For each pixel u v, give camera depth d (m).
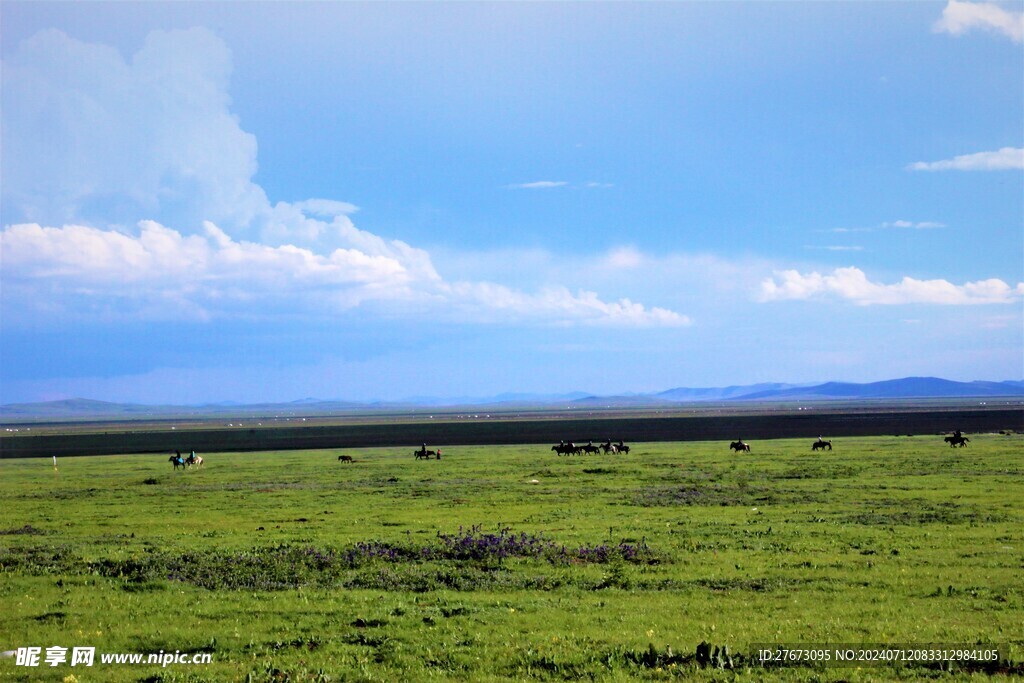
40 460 100.31
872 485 49.62
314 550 28.16
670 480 56.47
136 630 19.70
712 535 32.19
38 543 32.44
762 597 22.28
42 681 16.45
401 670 16.61
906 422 169.00
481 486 54.69
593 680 15.88
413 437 151.00
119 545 31.61
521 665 16.72
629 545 29.14
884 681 15.66
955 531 32.31
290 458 94.00
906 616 20.02
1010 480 51.00
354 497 49.09
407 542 30.64
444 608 21.38
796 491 47.53
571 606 21.52
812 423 176.25
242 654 17.86
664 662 16.70
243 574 25.50
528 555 27.95
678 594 22.84
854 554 27.91
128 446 136.00
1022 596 21.91
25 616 21.06
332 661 17.14
